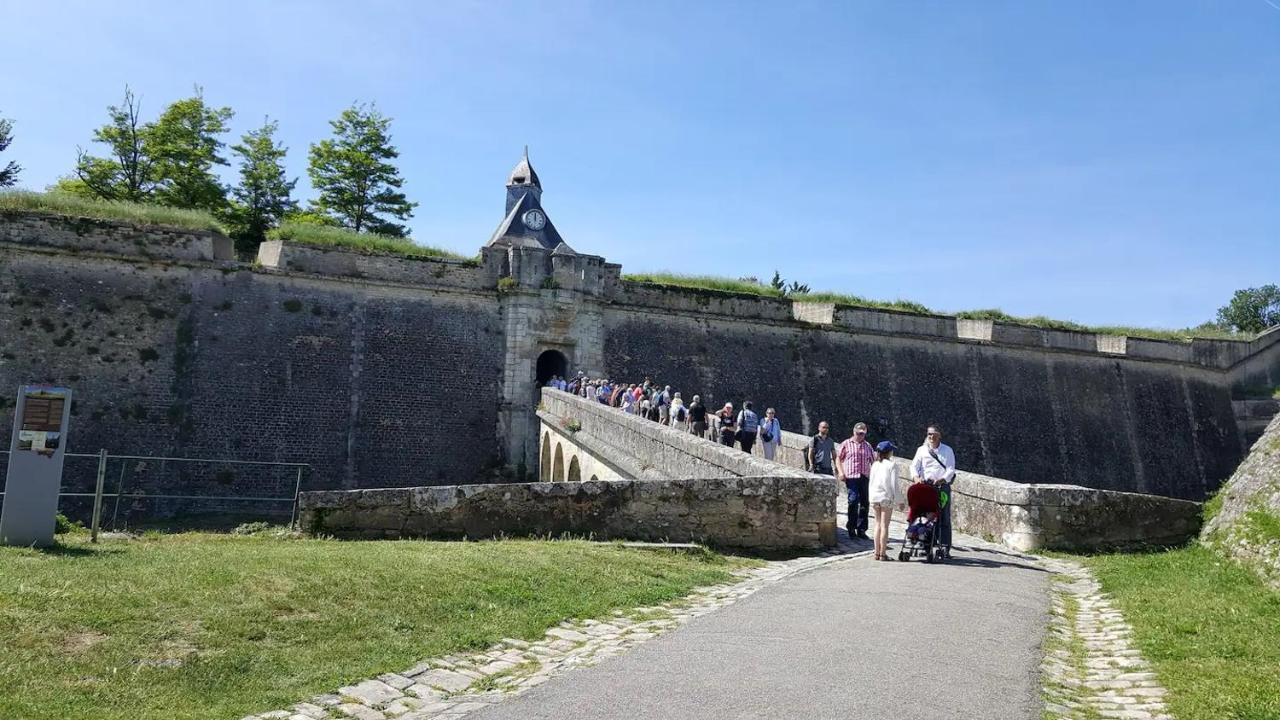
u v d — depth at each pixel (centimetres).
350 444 2633
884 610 803
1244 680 598
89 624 682
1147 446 3909
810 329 3438
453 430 2789
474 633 739
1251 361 4259
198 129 4262
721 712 530
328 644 696
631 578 944
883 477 1125
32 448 1015
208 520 2347
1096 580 1012
